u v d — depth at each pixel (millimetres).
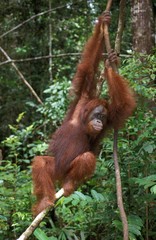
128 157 6309
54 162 5930
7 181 7777
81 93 6281
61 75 15594
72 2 15930
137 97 6516
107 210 6355
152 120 6516
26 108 15781
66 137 6012
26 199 7070
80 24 15961
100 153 7113
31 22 16453
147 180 5297
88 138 6004
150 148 5902
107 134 6051
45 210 5406
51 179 5828
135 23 10172
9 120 15898
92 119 5797
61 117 10352
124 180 6281
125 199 6332
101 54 6168
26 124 15750
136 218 5703
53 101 10594
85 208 6836
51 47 15938
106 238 6402
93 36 6105
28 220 6891
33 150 8922
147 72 6711
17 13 16516
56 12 16141
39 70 16484
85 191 7969
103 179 7203
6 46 16594
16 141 8148
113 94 5465
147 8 10117
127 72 6879
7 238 7113
